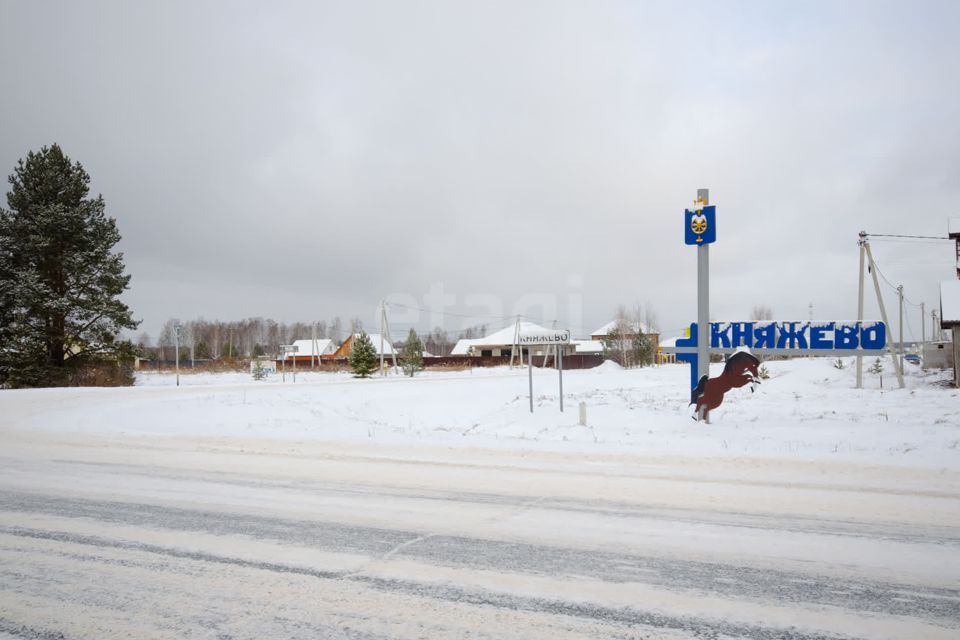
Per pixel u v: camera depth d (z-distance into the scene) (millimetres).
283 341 108375
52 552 5336
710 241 14570
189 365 69000
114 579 4684
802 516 6414
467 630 3805
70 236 35938
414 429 15953
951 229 29953
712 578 4664
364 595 4363
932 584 4535
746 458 9695
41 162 35906
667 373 44000
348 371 66500
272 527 6105
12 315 34938
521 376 49000
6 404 22625
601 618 3973
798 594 4352
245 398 25984
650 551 5309
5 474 9070
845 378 31641
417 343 63219
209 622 3930
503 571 4832
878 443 11844
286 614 4043
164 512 6719
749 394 23406
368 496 7449
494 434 14156
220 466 9625
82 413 19484
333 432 14156
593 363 73688
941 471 8594
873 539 5621
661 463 9516
